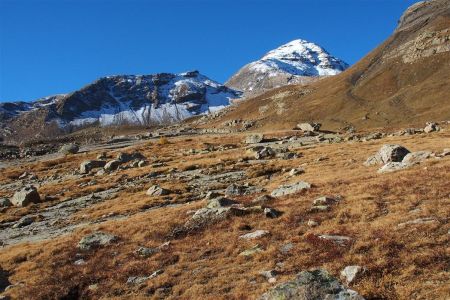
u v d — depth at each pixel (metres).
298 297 15.97
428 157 43.12
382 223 24.48
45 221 47.38
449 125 136.62
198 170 71.31
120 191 59.81
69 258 29.80
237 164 70.69
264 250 24.53
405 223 23.66
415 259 19.42
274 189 43.47
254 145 108.06
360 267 19.27
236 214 32.28
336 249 22.23
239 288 20.27
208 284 21.44
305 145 93.06
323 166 55.12
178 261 25.94
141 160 88.31
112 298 22.30
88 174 83.69
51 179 86.38
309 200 33.38
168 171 72.75
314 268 19.39
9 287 26.08
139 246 29.95
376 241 22.02
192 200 47.56
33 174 96.88
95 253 30.14
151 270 25.17
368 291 17.50
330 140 100.12
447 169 34.31
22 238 40.84
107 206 50.38
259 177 57.53
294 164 62.94
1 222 49.69
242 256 24.33
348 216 27.59
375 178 37.75
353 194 32.66
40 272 27.62
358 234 23.83
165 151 117.19
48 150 165.62
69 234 37.62
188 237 30.20
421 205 26.42
